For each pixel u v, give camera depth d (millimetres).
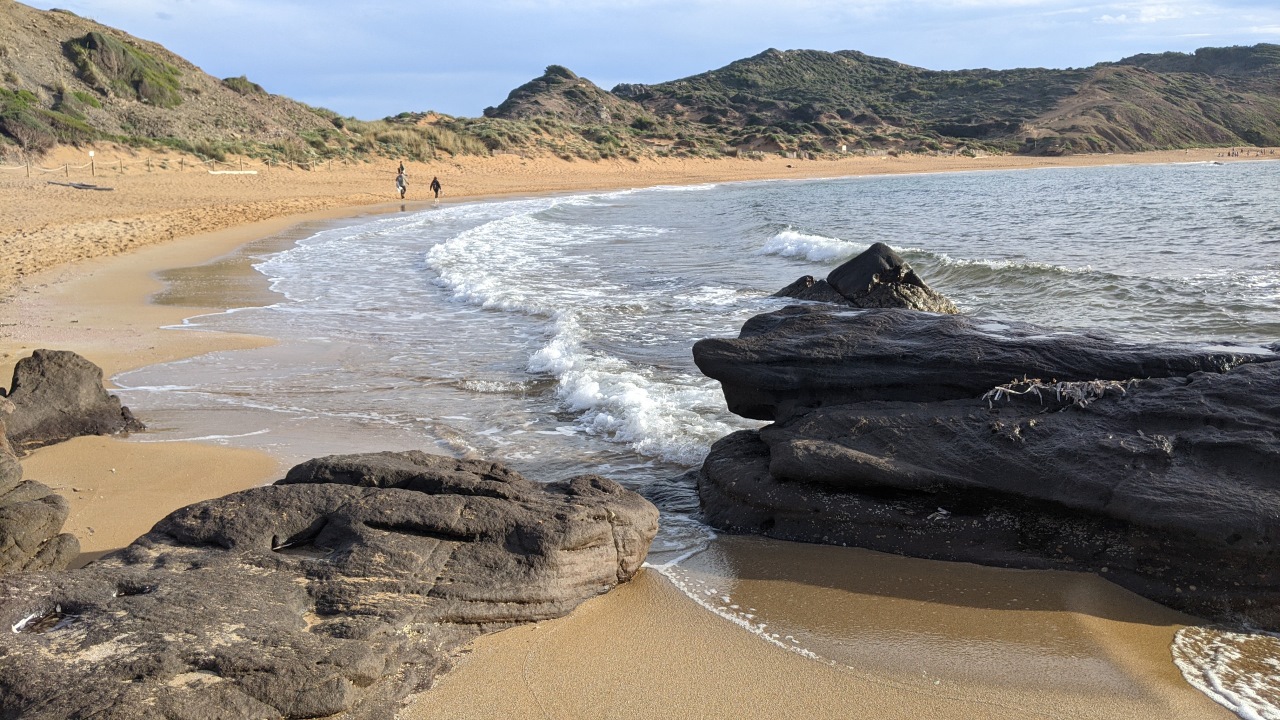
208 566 4637
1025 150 93938
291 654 3895
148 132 50281
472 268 19859
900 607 5203
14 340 12586
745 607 5246
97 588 4320
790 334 7562
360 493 5234
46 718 3389
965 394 6613
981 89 123438
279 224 30328
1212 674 4465
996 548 5754
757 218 31531
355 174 52531
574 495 5645
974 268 17672
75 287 17188
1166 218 28469
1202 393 5727
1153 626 4934
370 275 19578
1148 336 12266
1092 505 5477
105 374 11070
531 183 56562
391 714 4043
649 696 4324
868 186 55469
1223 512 5043
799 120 106812
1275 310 13336
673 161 74375
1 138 40219
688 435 8445
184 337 13180
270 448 8195
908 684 4410
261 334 13508
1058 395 6145
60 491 7020
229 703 3615
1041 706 4215
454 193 48094
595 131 80062
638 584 5562
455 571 4816
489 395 10195
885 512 6082
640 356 11648
